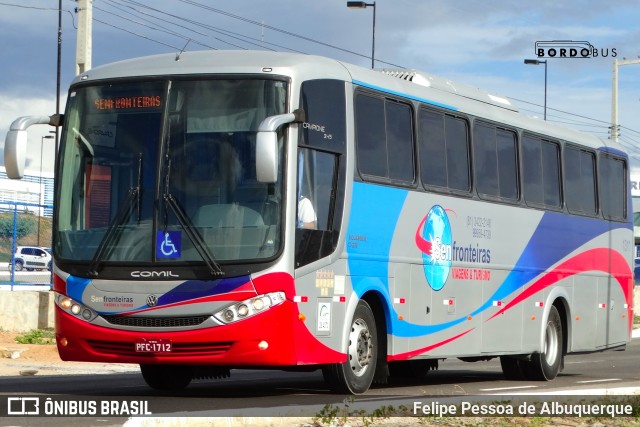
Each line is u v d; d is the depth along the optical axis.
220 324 15.76
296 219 16.22
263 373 25.75
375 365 18.53
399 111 19.42
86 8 34.34
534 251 23.95
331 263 17.08
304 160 16.47
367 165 18.22
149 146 16.39
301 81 16.52
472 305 21.52
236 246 15.87
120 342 16.16
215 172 16.11
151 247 16.05
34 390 18.69
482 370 29.20
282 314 15.91
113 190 16.45
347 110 17.64
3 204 35.09
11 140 16.33
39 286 35.84
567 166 25.73
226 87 16.34
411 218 19.42
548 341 24.61
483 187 22.11
